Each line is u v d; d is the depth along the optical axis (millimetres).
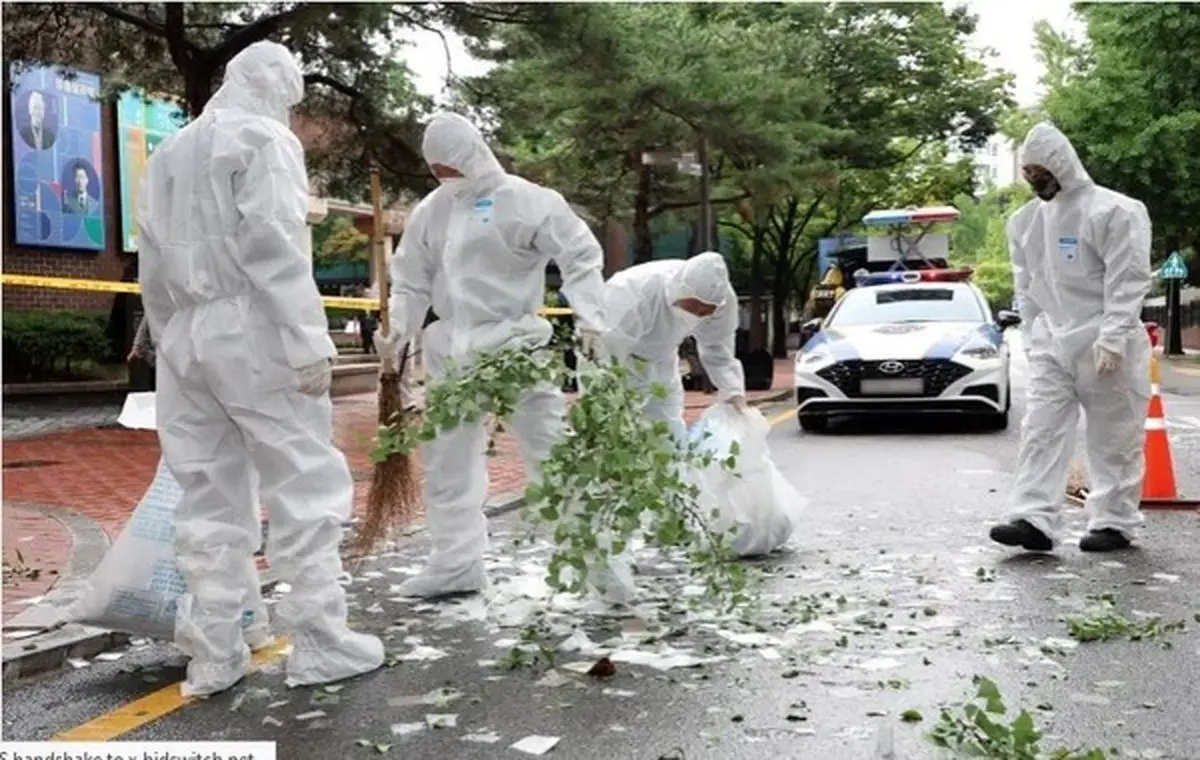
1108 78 25719
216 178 4258
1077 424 6766
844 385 13156
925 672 4445
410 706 4156
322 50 16703
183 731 3963
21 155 22062
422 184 18547
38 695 4371
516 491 9211
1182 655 4633
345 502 4492
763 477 6582
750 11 26562
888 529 7492
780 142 21641
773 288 36125
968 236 64938
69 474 10164
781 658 4641
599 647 4844
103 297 24250
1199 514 7867
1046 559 6520
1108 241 6473
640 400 4809
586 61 16688
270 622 5336
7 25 16109
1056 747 3652
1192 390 19344
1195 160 25328
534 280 5578
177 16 15133
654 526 4773
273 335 4285
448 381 4949
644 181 24016
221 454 4402
